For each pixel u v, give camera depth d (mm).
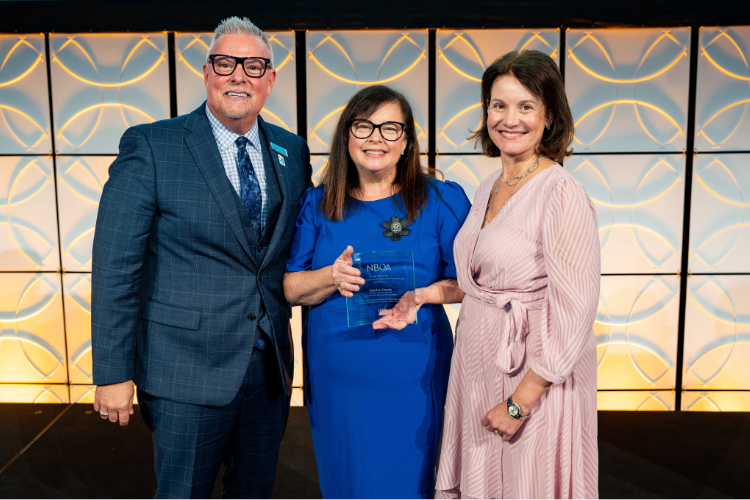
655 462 2730
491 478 1628
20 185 3205
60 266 3266
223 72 1653
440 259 1826
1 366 3357
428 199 1804
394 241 1769
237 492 1958
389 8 2988
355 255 1677
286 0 2984
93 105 3137
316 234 1857
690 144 3105
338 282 1674
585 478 1573
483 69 3074
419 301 1693
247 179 1746
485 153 1767
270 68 1725
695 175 3127
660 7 2941
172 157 1669
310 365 1846
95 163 3182
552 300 1449
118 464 2715
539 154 1604
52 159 3184
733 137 3088
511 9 2973
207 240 1679
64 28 3029
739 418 3189
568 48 3043
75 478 2592
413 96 3115
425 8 2986
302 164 1947
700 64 3033
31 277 3275
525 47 3053
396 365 1743
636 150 3123
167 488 1759
